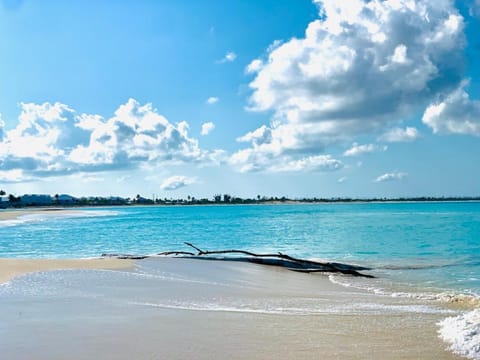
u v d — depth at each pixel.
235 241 44.97
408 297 15.32
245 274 20.70
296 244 40.62
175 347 8.11
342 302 13.55
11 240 47.00
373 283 19.39
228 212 164.12
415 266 25.08
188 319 10.30
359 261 27.55
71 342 8.38
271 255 25.78
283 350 7.96
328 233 53.53
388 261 27.45
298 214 129.75
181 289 14.92
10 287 14.33
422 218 92.00
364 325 9.87
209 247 39.06
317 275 22.02
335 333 9.13
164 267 21.03
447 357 7.56
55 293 13.45
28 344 8.26
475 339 8.26
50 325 9.65
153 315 10.71
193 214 144.62
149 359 7.46
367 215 113.38
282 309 11.88
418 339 8.67
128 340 8.53
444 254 31.38
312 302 13.34
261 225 74.38
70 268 19.08
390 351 7.90
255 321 10.17
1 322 9.90
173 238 49.44
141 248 38.69
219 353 7.78
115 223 85.88
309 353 7.79
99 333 9.01
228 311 11.36
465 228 59.69
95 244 42.50
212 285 16.47
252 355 7.68
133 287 14.91
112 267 19.84
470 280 20.23
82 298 12.76
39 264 20.52
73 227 71.88
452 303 13.73
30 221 92.94
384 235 49.16
